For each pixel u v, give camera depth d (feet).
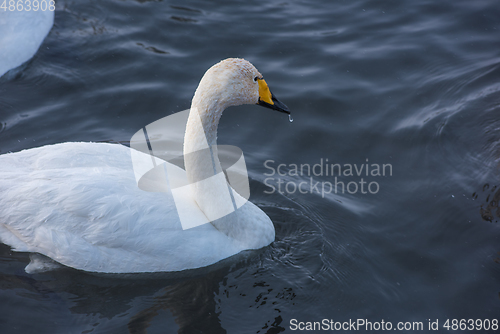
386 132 28.99
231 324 18.43
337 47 35.50
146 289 19.77
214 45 34.94
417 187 25.57
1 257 20.29
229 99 19.75
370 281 20.61
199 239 20.21
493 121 29.43
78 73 31.86
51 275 19.85
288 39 35.94
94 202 19.22
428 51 35.22
